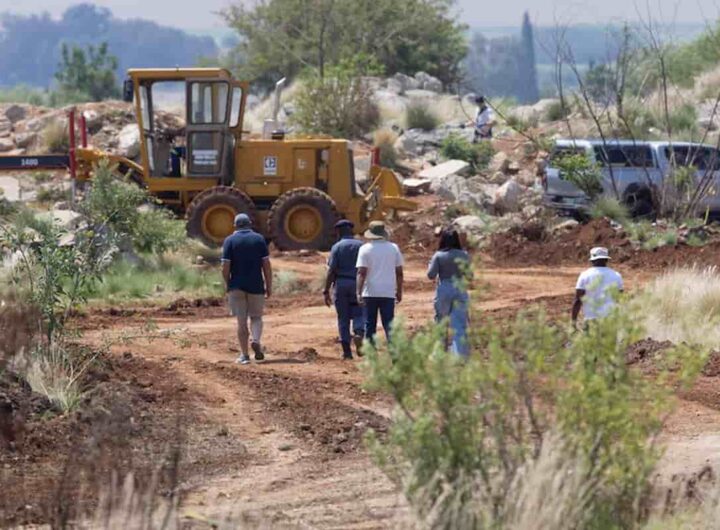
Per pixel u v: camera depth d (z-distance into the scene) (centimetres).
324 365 3697
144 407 2877
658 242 6531
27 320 2959
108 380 3114
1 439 2492
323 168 7000
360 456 2583
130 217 5794
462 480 1705
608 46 7688
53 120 9238
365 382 1773
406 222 7431
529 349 1767
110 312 4788
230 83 6856
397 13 13250
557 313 4538
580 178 7288
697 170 7419
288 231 6781
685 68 11081
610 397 1723
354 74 9888
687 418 2945
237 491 2280
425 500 1712
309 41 13088
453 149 9131
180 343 3850
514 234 6944
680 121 9200
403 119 10212
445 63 14000
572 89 8319
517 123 9875
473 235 7000
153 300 5191
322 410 2997
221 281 5597
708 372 3481
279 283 5638
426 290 5619
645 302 2627
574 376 1745
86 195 5853
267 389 3241
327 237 6775
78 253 3381
